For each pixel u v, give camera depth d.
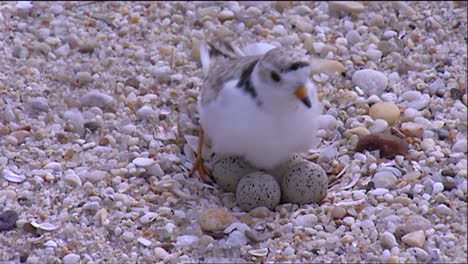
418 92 7.26
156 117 7.02
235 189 6.27
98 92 7.23
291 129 5.87
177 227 5.97
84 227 5.92
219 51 7.23
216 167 6.29
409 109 7.09
